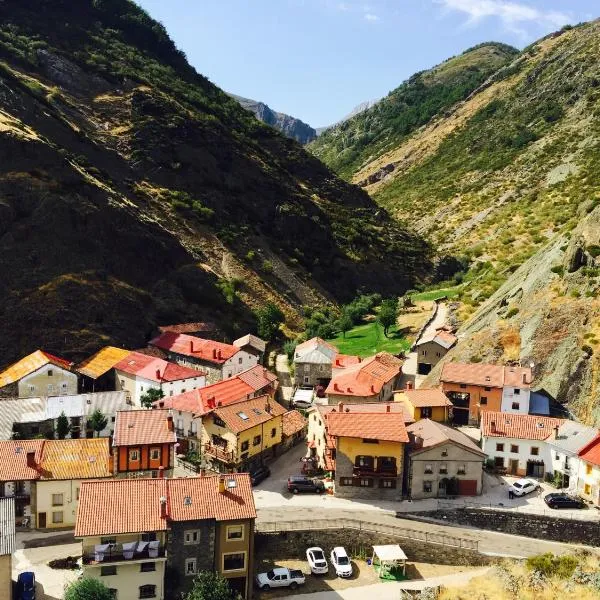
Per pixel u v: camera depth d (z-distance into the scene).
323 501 77.19
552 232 186.88
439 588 63.25
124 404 92.94
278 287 164.88
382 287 192.25
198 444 86.88
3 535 57.03
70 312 121.00
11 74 163.50
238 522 62.69
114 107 189.25
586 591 58.66
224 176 190.25
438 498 77.81
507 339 101.44
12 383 101.00
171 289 140.38
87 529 59.16
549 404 90.56
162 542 61.16
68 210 132.00
